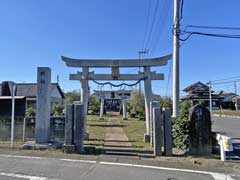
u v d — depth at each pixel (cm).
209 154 1106
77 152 1113
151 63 1622
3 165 861
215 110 7344
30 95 3525
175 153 1133
